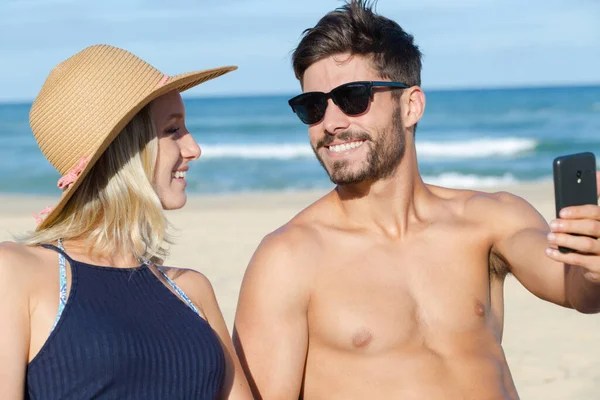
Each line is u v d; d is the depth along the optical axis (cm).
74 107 263
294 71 338
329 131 321
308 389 317
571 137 3088
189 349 259
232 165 2409
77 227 264
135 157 269
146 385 247
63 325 241
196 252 955
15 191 1984
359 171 320
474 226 338
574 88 5659
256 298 314
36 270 248
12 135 3825
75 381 237
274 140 3266
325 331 313
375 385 305
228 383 286
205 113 4719
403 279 321
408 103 335
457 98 4872
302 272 316
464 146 2705
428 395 304
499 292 343
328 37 323
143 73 272
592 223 245
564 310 709
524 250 327
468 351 316
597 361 575
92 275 254
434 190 354
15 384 234
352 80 322
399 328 311
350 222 332
